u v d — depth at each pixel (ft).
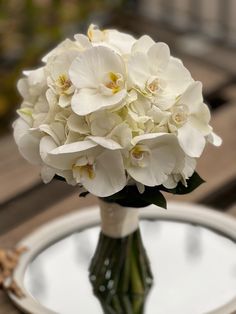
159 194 2.79
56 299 3.22
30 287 3.31
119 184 2.65
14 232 3.84
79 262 3.43
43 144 2.67
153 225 3.61
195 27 6.67
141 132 2.64
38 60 6.17
